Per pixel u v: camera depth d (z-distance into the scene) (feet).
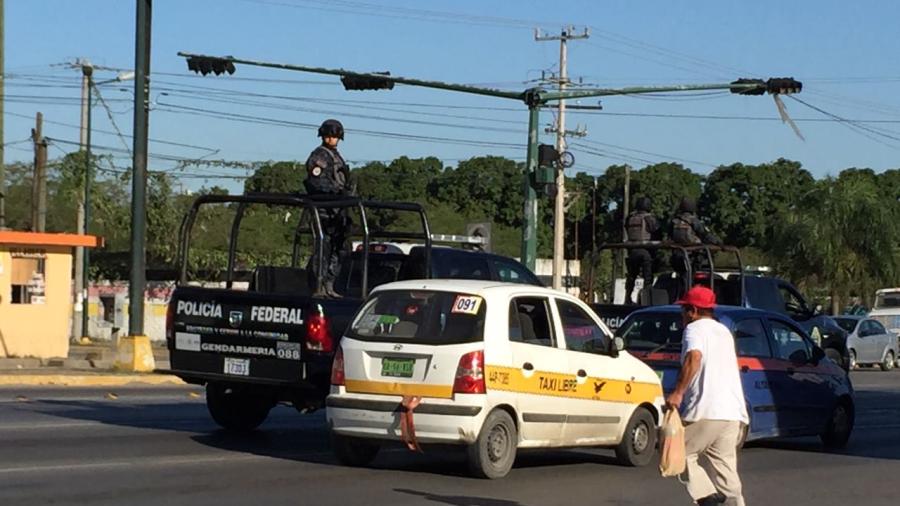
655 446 45.19
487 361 37.91
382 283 51.39
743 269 74.79
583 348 42.47
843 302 198.39
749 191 255.50
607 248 71.51
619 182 260.01
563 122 166.50
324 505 33.50
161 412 57.88
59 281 102.83
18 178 190.08
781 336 51.49
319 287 44.60
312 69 86.69
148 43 81.76
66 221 179.63
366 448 41.22
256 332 44.98
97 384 78.23
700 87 84.23
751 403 48.47
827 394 52.65
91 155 161.27
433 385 37.76
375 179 259.39
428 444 37.86
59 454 41.34
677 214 71.05
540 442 40.27
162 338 158.61
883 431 62.34
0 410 55.98
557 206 143.02
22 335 100.68
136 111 82.33
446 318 38.50
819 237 187.83
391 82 85.76
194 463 40.70
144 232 84.69
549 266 198.90
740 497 30.42
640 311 51.03
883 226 187.01
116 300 159.12
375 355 38.86
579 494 37.11
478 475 38.45
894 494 39.91
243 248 182.19
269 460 42.09
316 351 43.50
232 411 49.67
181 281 48.16
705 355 30.09
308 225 52.37
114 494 33.96
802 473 44.57
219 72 86.89
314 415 59.11
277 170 221.25
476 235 86.63
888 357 137.28
